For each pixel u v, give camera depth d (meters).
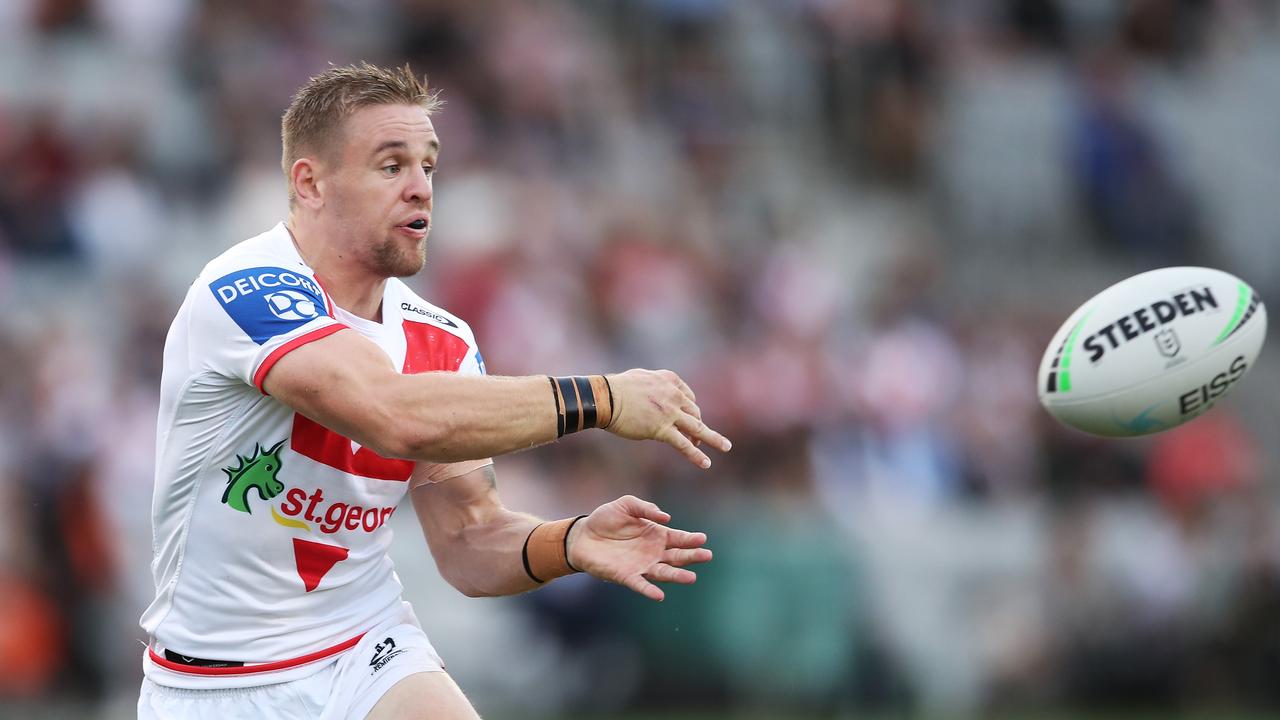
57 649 33.06
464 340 15.60
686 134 55.72
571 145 52.12
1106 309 16.09
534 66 52.78
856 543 38.12
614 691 35.44
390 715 14.41
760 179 55.72
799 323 47.16
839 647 37.12
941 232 57.88
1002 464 45.06
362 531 14.77
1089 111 60.06
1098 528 41.81
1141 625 40.62
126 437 36.44
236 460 14.14
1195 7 65.62
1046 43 62.97
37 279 41.44
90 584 33.84
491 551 15.62
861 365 45.62
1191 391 15.83
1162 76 63.94
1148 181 60.16
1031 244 58.53
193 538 14.40
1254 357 16.19
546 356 42.06
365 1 52.09
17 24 46.84
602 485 37.50
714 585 36.16
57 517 33.97
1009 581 39.91
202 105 47.59
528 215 46.34
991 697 38.62
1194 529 43.34
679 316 45.72
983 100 60.31
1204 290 16.08
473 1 53.28
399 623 15.44
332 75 14.57
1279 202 63.81
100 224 43.16
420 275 43.56
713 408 41.75
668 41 57.31
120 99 46.25
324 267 14.62
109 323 39.84
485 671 34.88
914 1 61.72
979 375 47.91
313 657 14.73
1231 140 63.91
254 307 13.60
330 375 13.21
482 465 15.98
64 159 44.19
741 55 58.56
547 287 43.72
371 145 14.28
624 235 47.56
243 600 14.50
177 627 14.66
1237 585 42.34
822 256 52.84
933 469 43.78
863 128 59.03
